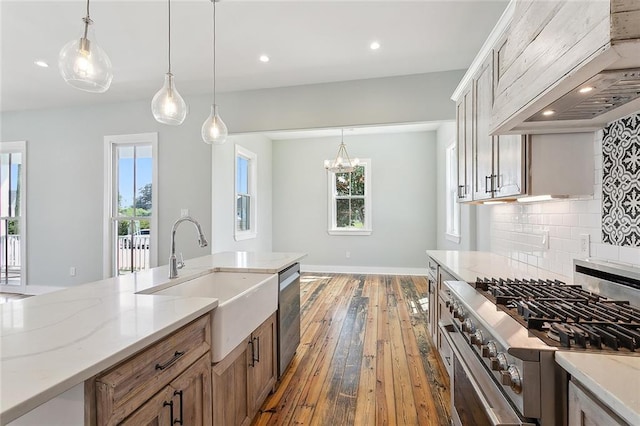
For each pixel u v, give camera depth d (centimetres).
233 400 156
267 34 276
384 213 625
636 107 125
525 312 113
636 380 70
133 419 92
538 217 210
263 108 397
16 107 463
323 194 651
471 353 133
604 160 150
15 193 483
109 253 449
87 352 85
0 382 70
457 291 152
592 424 74
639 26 73
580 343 88
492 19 256
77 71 151
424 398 211
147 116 436
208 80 373
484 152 213
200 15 248
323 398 212
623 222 139
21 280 475
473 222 369
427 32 274
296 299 269
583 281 158
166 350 108
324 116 381
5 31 269
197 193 426
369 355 275
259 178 606
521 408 88
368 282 552
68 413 82
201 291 210
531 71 116
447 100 350
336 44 294
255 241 584
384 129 593
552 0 104
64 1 229
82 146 456
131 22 257
